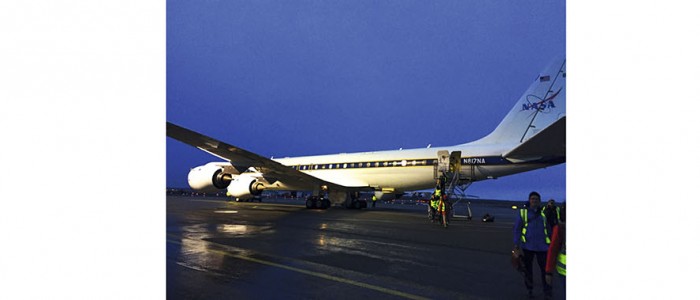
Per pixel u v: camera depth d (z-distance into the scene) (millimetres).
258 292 5570
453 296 5582
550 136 15008
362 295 5504
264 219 15789
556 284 6254
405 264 7539
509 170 17875
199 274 6500
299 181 22312
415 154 20844
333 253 8492
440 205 14586
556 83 18250
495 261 7953
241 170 22578
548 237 5582
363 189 22625
